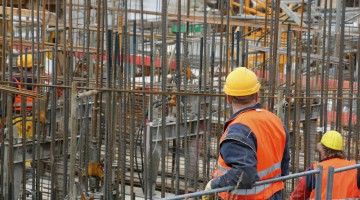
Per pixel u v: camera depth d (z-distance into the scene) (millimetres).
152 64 9172
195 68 13695
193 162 11555
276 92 10406
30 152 10172
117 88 9156
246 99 5574
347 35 16188
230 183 5254
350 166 6914
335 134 7875
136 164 10875
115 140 9734
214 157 11516
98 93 9500
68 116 9273
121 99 9109
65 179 9164
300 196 7656
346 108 12953
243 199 5445
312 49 14703
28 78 11156
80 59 12469
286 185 9750
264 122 5535
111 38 9062
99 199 9797
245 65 10414
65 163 9156
